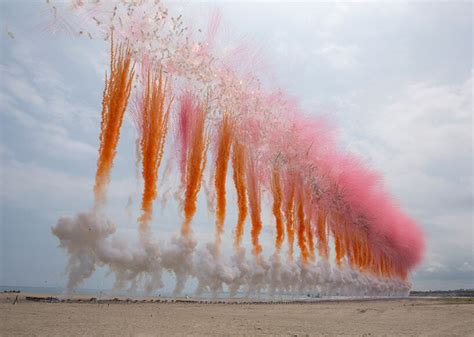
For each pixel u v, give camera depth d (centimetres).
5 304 1869
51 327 1249
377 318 2042
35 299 2238
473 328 1666
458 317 2159
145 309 1955
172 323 1491
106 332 1198
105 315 1625
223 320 1666
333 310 2456
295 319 1844
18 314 1528
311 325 1631
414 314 2312
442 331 1551
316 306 2772
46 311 1661
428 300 4381
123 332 1212
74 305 1967
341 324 1717
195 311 1983
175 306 2212
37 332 1147
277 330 1427
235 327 1459
